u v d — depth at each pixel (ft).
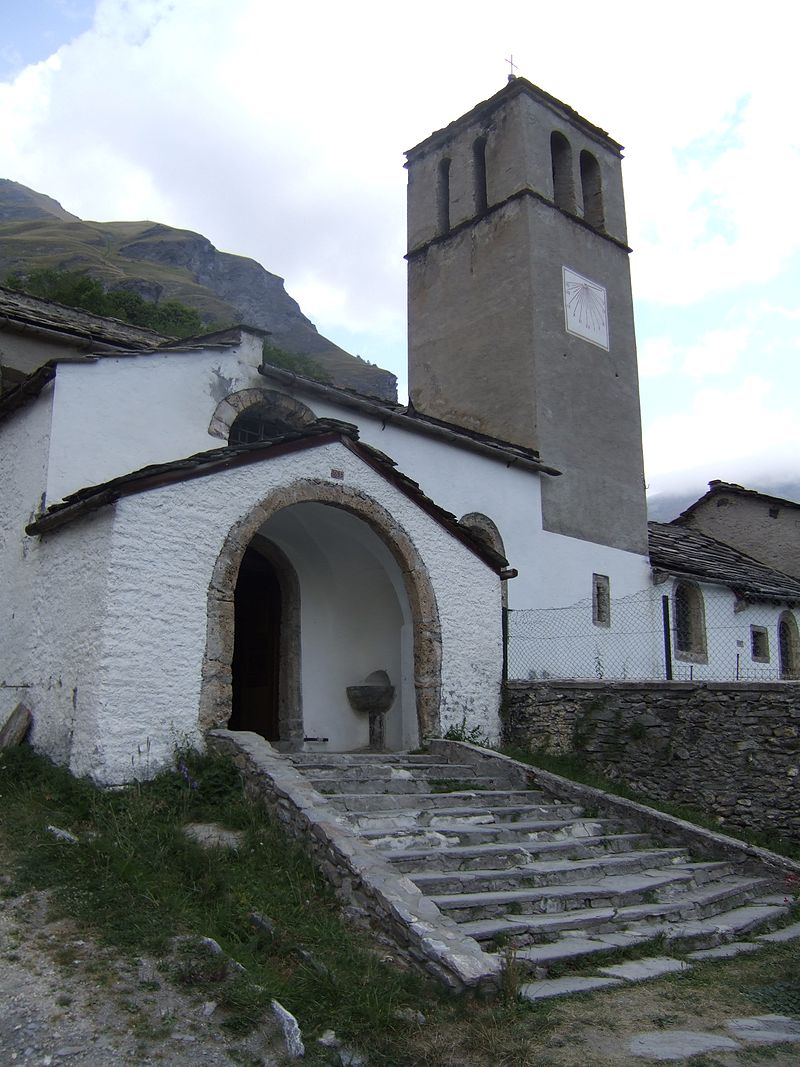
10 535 33.58
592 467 58.85
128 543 27.45
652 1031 15.81
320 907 19.56
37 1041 14.16
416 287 66.49
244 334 38.93
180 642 28.07
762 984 18.65
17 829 22.36
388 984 16.30
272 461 32.04
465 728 37.06
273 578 40.29
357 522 35.76
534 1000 16.61
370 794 26.91
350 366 302.04
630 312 66.08
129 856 20.48
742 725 33.32
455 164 66.44
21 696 30.42
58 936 17.31
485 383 59.57
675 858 27.37
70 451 32.42
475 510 49.21
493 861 23.45
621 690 36.47
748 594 66.95
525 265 59.00
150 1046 14.24
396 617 38.75
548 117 64.03
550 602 53.01
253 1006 15.28
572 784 30.91
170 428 35.55
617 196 68.49
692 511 89.97
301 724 37.86
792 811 31.53
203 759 26.91
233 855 21.40
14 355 38.11
